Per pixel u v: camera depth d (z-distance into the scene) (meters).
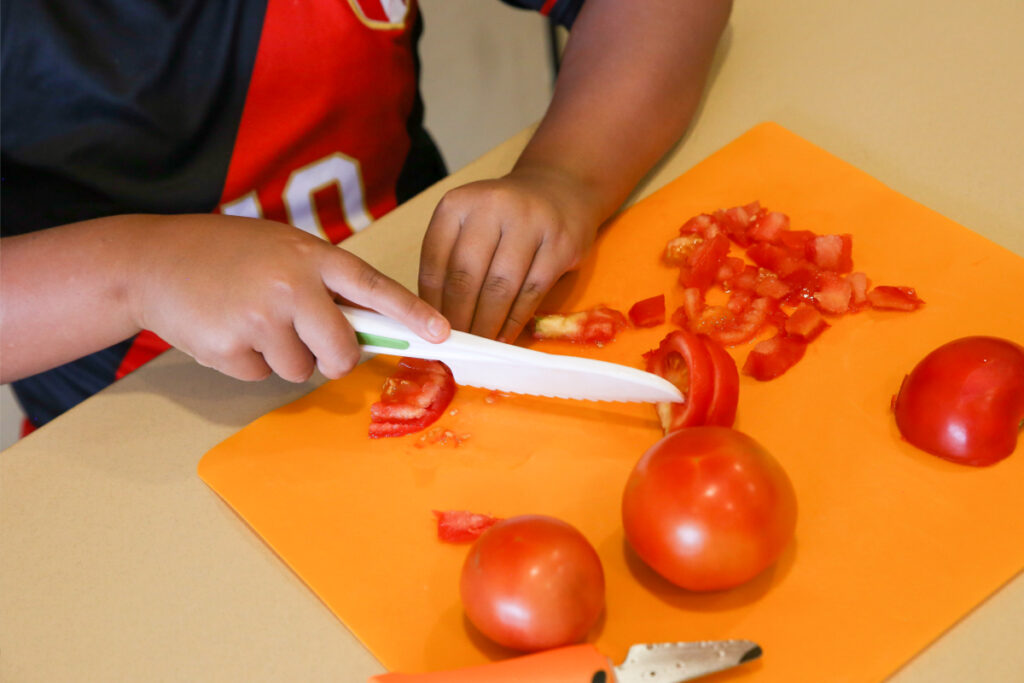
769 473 0.57
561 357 0.67
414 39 1.19
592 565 0.55
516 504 0.67
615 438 0.70
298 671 0.60
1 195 1.00
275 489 0.70
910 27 1.02
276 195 1.09
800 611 0.58
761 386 0.71
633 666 0.53
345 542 0.66
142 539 0.69
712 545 0.55
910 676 0.55
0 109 0.95
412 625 0.61
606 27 0.94
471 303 0.75
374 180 1.15
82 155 0.99
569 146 0.86
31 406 1.14
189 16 0.98
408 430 0.72
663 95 0.90
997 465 0.63
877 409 0.68
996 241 0.80
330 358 0.70
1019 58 0.96
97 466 0.74
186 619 0.64
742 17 1.08
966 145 0.89
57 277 0.76
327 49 1.03
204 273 0.72
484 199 0.77
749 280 0.79
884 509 0.62
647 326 0.78
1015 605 0.57
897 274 0.77
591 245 0.82
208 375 0.80
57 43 0.94
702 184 0.89
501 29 2.06
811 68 1.00
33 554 0.69
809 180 0.87
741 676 0.55
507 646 0.56
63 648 0.64
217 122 1.04
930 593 0.58
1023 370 0.63
